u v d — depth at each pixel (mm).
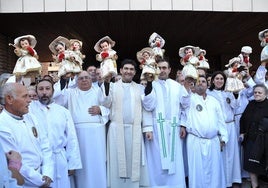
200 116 5898
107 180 5383
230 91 6648
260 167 6172
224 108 6625
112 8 8047
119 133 5375
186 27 10258
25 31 10289
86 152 5242
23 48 4980
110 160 5387
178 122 5770
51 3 8039
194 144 5867
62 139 4852
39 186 3686
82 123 5301
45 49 13492
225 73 6891
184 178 5715
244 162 6441
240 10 8312
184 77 6000
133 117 5430
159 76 5805
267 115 6258
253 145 6234
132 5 8086
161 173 5562
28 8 8039
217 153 5977
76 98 5402
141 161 5457
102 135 5324
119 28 10297
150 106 5449
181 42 12797
